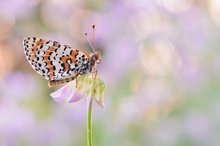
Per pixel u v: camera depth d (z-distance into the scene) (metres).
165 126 0.48
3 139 0.46
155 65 0.50
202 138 0.48
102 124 0.47
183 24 0.50
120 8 0.51
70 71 0.31
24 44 0.30
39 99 0.51
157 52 0.50
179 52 0.50
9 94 0.49
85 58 0.31
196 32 0.49
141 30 0.50
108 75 0.49
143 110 0.48
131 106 0.48
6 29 0.58
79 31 0.54
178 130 0.48
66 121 0.48
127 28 0.51
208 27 0.50
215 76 0.49
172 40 0.49
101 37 0.51
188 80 0.49
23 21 0.57
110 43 0.51
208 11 0.52
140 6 0.50
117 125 0.47
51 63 0.30
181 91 0.49
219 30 0.50
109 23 0.51
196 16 0.50
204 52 0.49
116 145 0.47
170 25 0.50
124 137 0.47
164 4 0.50
